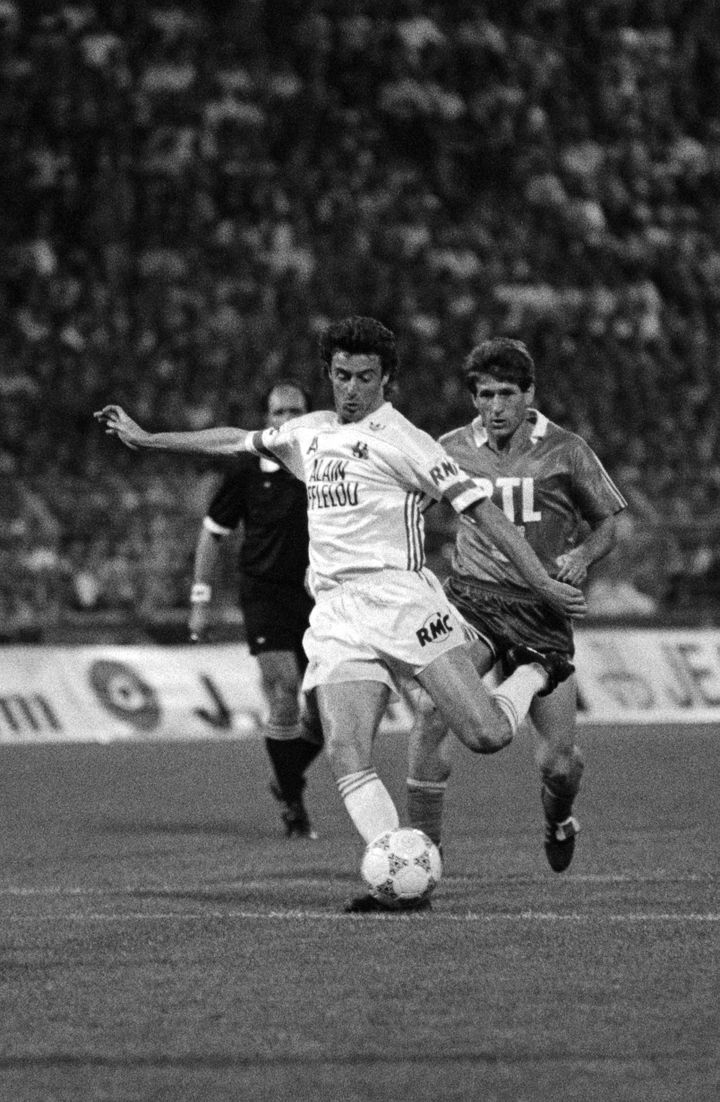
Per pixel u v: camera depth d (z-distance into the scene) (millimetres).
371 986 9078
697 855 15406
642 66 51094
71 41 43656
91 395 38625
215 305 41312
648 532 37000
